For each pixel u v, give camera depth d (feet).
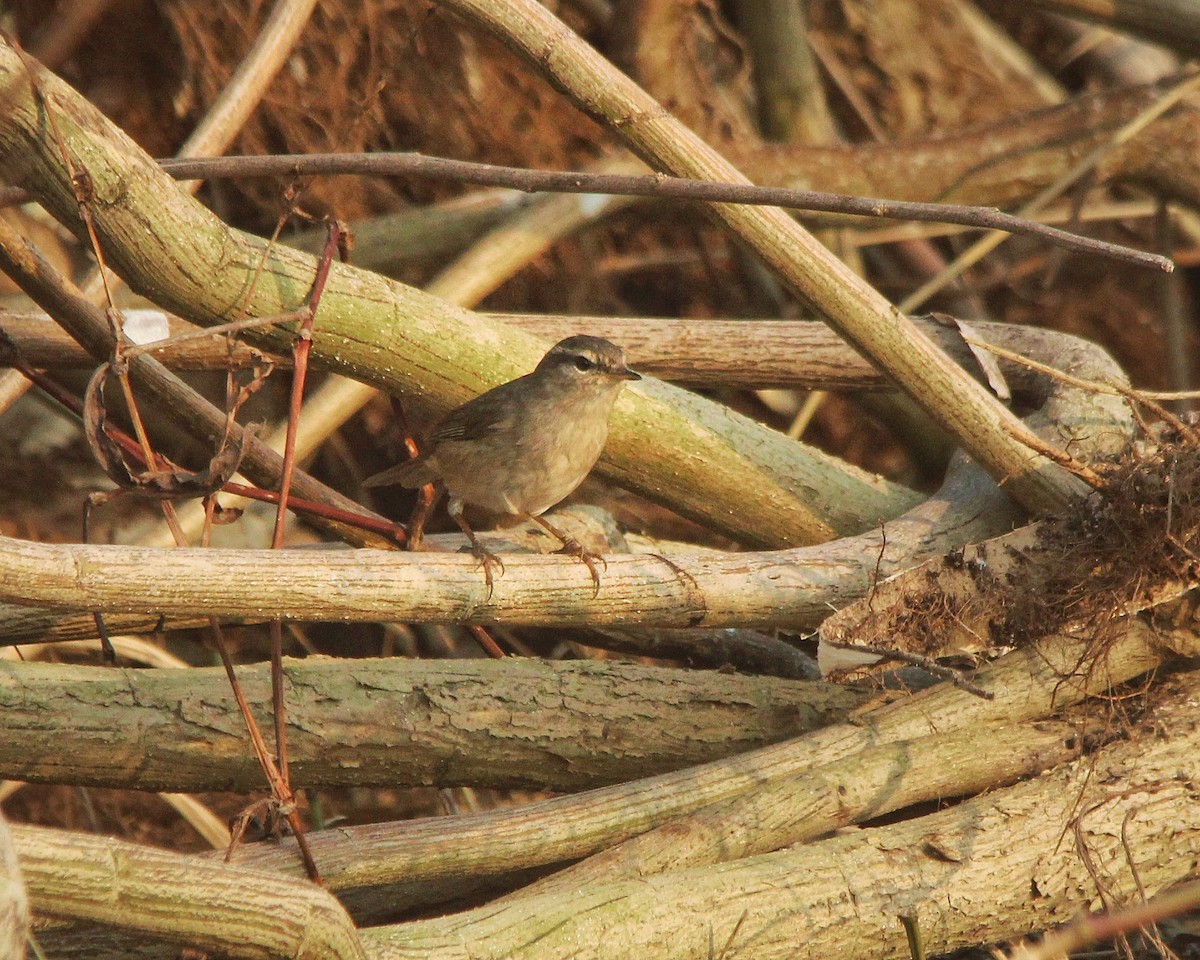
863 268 55.57
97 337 32.81
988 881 27.17
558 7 55.57
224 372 42.39
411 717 29.68
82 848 20.44
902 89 60.18
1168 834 28.22
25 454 47.39
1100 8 50.70
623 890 25.16
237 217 50.60
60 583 23.09
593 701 30.81
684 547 39.52
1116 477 30.40
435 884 29.55
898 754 29.30
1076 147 52.29
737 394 54.60
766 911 25.66
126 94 49.47
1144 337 58.49
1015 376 39.34
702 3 57.11
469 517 48.67
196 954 24.25
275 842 26.45
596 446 33.50
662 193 27.22
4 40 26.13
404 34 49.11
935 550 33.63
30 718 27.50
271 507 47.62
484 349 33.83
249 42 48.44
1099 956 31.32
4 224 31.07
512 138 51.03
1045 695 30.48
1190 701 30.48
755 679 32.42
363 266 47.62
